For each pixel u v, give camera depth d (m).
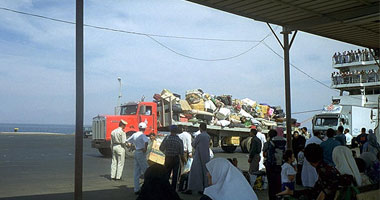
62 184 10.12
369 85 39.47
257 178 9.53
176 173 8.62
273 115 26.47
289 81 10.84
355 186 4.21
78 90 5.66
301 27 10.12
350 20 9.19
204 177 8.64
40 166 14.71
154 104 19.23
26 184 10.09
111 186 9.95
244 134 22.88
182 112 20.08
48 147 27.36
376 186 4.61
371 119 30.89
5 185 9.89
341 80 41.72
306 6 8.80
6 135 54.12
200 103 20.80
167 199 3.83
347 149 4.57
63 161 16.89
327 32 11.17
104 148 19.44
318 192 4.19
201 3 8.27
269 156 7.74
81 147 5.63
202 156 8.67
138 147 8.93
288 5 8.65
